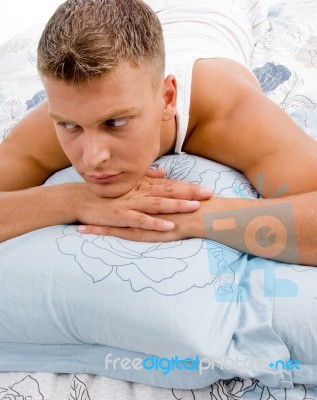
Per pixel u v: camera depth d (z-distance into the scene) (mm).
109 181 764
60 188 844
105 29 660
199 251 735
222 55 1136
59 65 632
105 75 639
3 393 713
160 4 1348
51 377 732
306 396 679
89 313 693
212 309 688
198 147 950
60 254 739
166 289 683
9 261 745
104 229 792
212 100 927
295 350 690
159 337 665
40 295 713
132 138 711
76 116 666
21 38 1517
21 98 1241
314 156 829
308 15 1496
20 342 751
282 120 883
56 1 2170
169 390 703
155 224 767
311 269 750
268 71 1278
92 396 703
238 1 1435
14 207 832
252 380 694
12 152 933
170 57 1065
